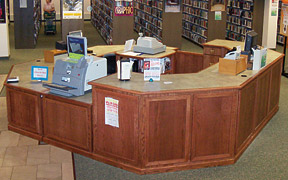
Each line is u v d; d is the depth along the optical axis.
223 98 5.16
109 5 13.73
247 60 6.31
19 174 5.10
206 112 5.14
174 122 5.06
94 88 5.25
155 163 5.13
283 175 5.11
